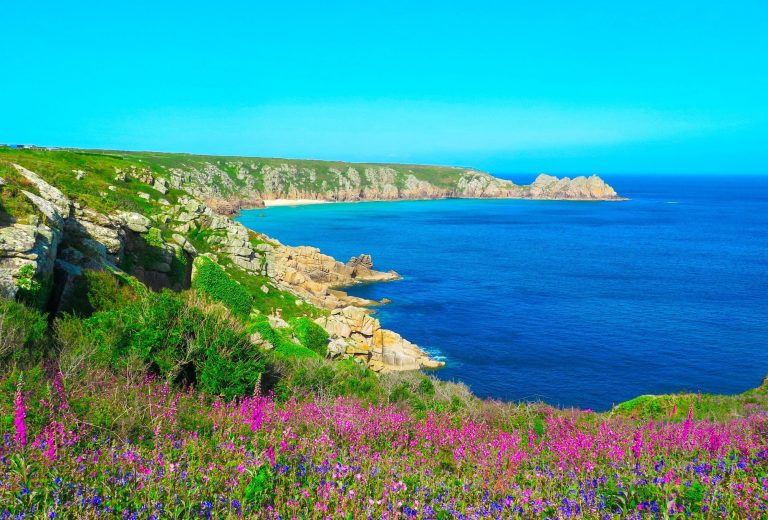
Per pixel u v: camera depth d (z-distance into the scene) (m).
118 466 7.46
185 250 39.25
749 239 166.25
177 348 16.64
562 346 60.41
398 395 19.77
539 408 19.03
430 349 58.62
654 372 52.97
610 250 141.25
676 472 8.83
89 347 15.06
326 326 47.28
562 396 47.31
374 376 24.53
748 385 50.19
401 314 73.38
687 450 10.66
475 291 89.00
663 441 11.48
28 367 12.02
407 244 147.88
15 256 18.88
